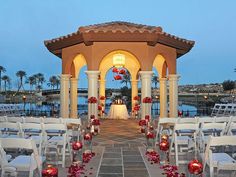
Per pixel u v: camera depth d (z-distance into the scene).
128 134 11.45
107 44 12.51
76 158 7.53
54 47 14.31
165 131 8.97
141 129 11.50
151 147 8.47
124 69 18.42
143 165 6.88
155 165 6.88
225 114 16.17
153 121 14.89
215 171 5.78
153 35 11.99
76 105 16.19
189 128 6.89
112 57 16.91
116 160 7.35
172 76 14.02
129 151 8.39
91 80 12.46
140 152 8.24
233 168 5.09
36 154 4.91
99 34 11.96
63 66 14.05
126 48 12.53
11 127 6.96
